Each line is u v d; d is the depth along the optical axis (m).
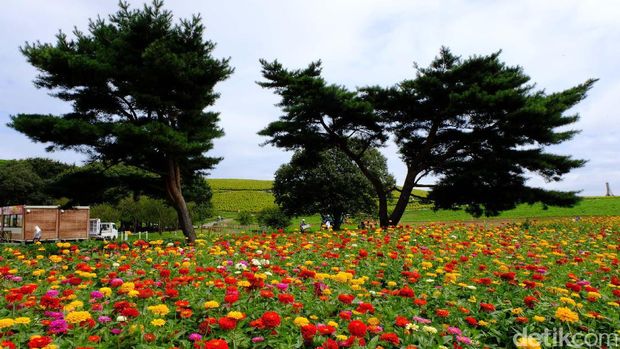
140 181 20.36
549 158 21.05
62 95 18.97
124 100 19.39
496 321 4.64
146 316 4.18
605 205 47.62
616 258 8.85
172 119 19.83
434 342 4.02
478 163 21.78
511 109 20.08
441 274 6.79
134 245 9.84
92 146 18.06
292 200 37.16
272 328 3.90
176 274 6.72
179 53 19.05
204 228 45.97
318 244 11.02
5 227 29.33
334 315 4.68
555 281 6.43
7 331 3.73
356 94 23.41
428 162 24.31
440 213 52.41
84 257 8.65
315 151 25.39
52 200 56.16
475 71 21.84
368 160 37.78
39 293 5.39
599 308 5.12
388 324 4.23
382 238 12.03
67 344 3.52
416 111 22.78
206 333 3.90
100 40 19.72
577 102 22.20
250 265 7.08
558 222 21.80
